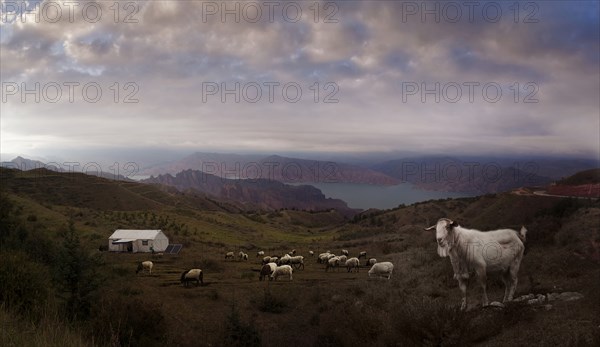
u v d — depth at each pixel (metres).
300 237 138.50
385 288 23.98
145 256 61.91
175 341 15.76
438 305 11.02
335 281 34.31
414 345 10.59
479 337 10.68
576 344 8.39
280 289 30.52
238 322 16.77
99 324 12.11
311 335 17.41
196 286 33.25
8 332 7.14
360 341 13.80
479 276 13.23
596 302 11.24
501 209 45.66
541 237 23.78
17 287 11.54
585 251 18.61
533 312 11.61
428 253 35.12
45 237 37.34
